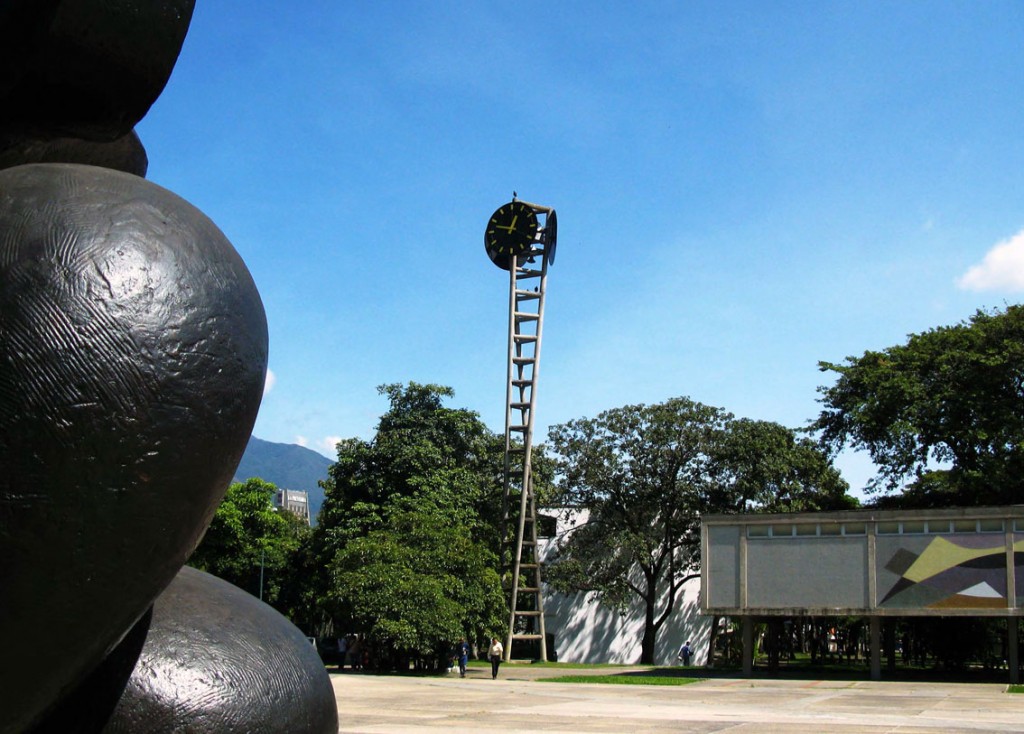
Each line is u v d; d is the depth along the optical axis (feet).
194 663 8.93
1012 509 85.35
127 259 7.29
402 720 46.14
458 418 123.13
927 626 119.65
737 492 130.31
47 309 6.91
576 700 63.21
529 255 144.15
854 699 66.85
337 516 116.26
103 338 6.98
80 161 9.04
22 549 6.62
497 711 52.65
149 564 7.19
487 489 138.62
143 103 8.96
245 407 7.79
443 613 93.30
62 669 7.07
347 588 93.97
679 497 131.95
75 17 8.07
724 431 131.23
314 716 9.57
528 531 142.20
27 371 6.75
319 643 125.80
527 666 123.54
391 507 108.99
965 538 86.84
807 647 196.65
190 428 7.27
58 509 6.71
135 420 6.97
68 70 8.40
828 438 125.80
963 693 73.92
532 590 135.03
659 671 111.86
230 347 7.66
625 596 134.31
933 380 114.11
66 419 6.76
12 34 8.15
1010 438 106.32
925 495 114.52
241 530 134.92
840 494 140.15
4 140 8.73
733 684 86.07
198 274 7.64
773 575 93.71
